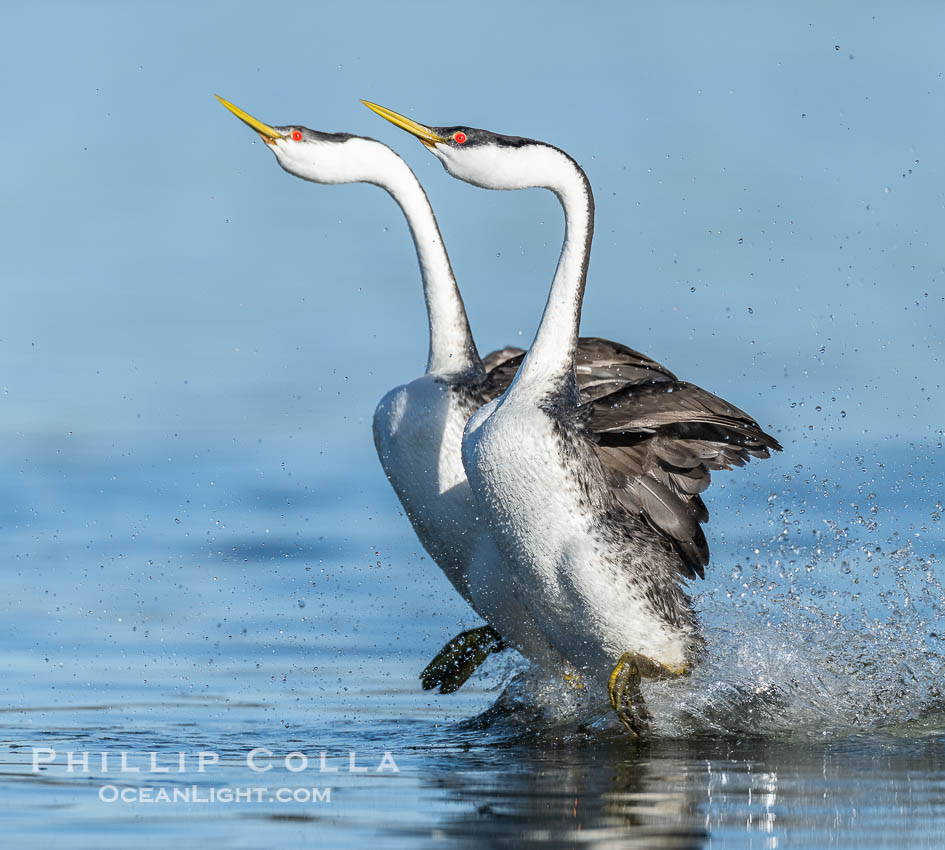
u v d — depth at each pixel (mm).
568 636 11953
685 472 12219
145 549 18984
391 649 14586
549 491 11422
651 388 11930
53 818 8742
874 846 8133
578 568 11492
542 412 11523
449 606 16359
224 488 22516
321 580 17453
